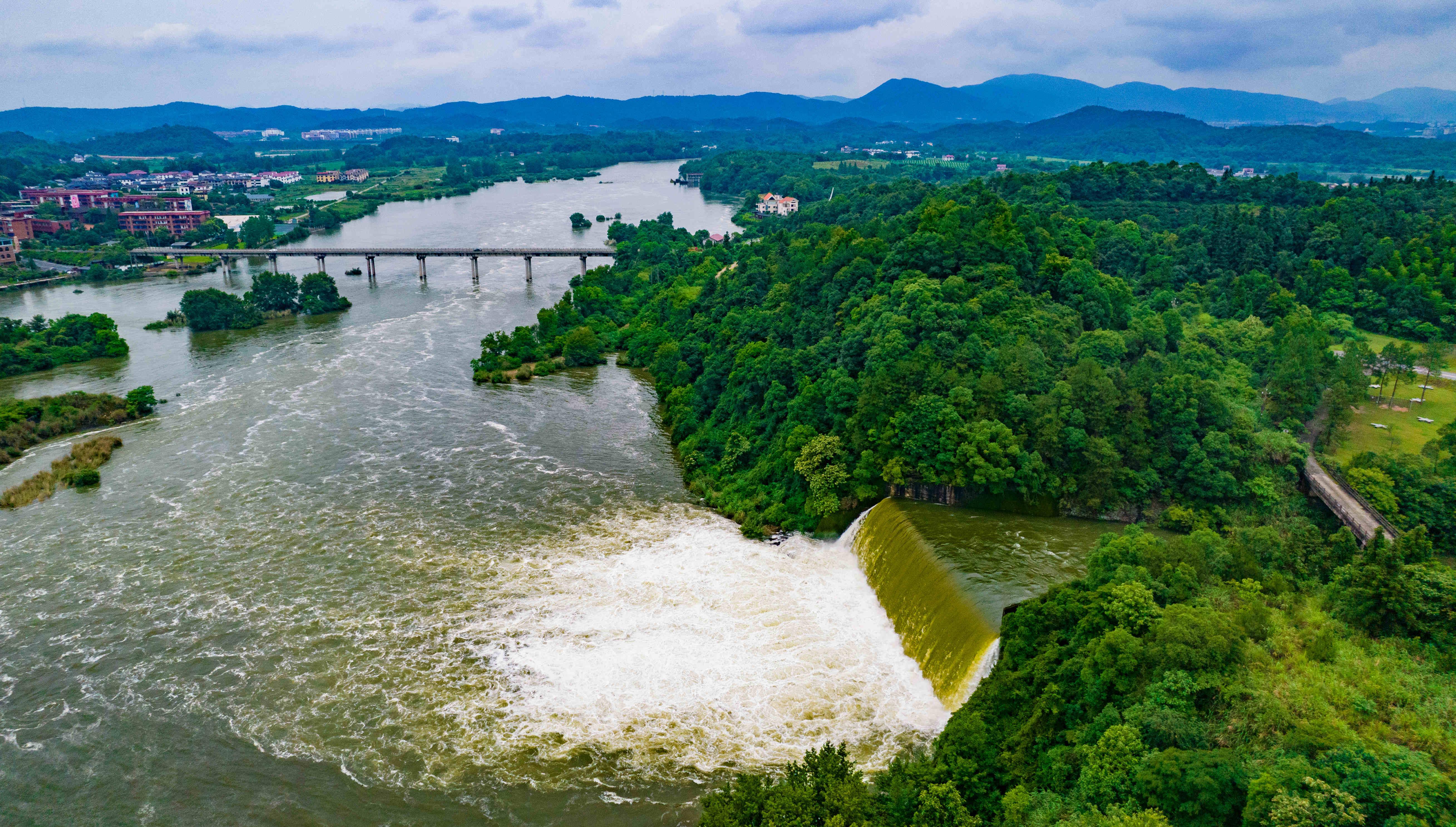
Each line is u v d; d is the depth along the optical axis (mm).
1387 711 70625
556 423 188750
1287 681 74375
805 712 97062
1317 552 110062
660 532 138375
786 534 136875
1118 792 68125
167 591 120938
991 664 92750
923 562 113562
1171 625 79125
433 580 123750
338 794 87000
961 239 183125
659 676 102812
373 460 166250
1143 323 165875
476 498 150125
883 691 100688
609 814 84125
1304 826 57438
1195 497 128125
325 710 98188
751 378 169875
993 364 142625
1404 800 57406
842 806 73250
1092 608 86688
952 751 81812
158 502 147750
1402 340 185125
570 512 145000
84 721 96875
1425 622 80500
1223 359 164125
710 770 89188
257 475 158750
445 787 87562
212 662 106188
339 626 112875
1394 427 144250
